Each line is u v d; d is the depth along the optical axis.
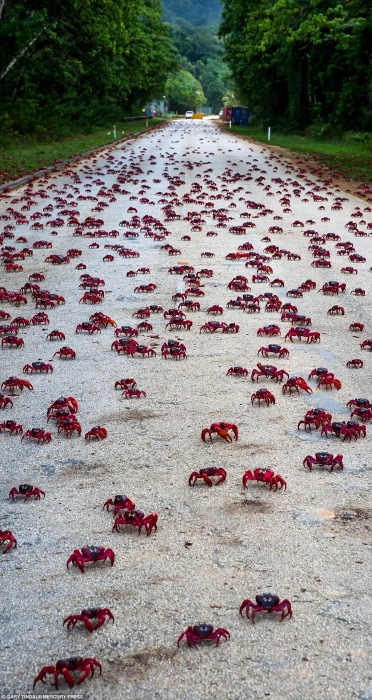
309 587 4.95
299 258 16.31
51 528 5.76
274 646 4.39
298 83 69.06
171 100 198.88
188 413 8.00
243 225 20.55
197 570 5.17
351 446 7.20
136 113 108.75
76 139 57.53
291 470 6.67
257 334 10.90
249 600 4.72
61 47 55.28
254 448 7.12
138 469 6.71
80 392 8.63
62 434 7.53
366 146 48.03
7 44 48.19
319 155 46.50
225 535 5.61
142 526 5.65
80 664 4.08
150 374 9.23
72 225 20.64
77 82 67.38
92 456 7.00
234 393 8.58
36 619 4.67
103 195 26.41
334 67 60.06
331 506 6.04
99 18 50.91
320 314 12.01
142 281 14.10
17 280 14.23
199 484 6.44
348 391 8.61
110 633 4.53
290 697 4.00
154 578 5.08
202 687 4.08
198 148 53.28
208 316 11.84
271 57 72.06
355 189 30.27
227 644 4.41
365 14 48.84
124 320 11.55
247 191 28.56
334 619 4.63
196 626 4.38
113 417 7.91
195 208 23.94
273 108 81.25
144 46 76.94
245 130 82.62
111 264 15.64
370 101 58.69
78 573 5.16
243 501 6.13
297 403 8.27
